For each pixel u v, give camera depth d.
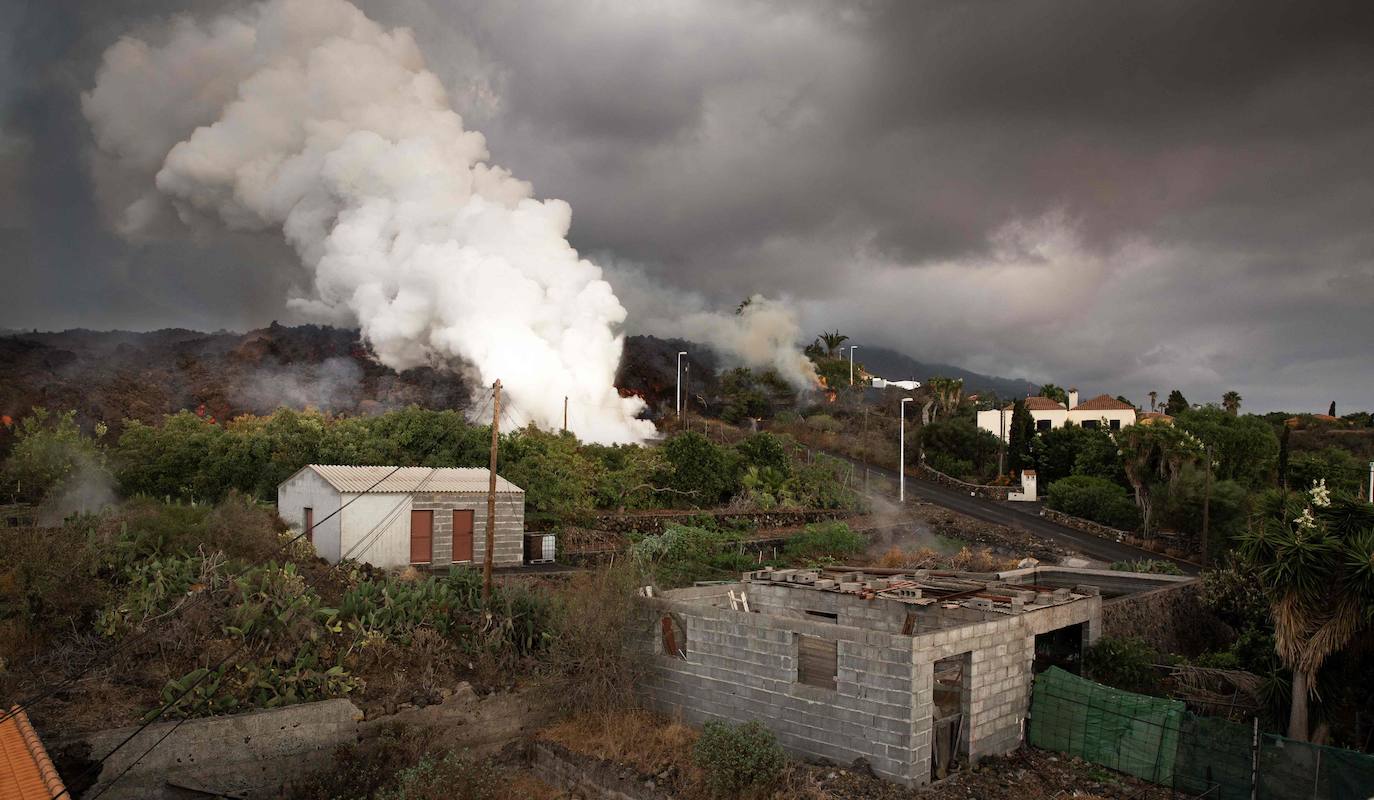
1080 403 83.94
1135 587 31.30
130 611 21.86
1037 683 20.92
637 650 23.33
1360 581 16.67
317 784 19.39
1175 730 18.39
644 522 42.12
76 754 17.42
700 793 18.39
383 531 31.36
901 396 104.00
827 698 19.39
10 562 22.39
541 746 21.73
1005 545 48.59
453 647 24.28
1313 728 18.28
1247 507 48.50
